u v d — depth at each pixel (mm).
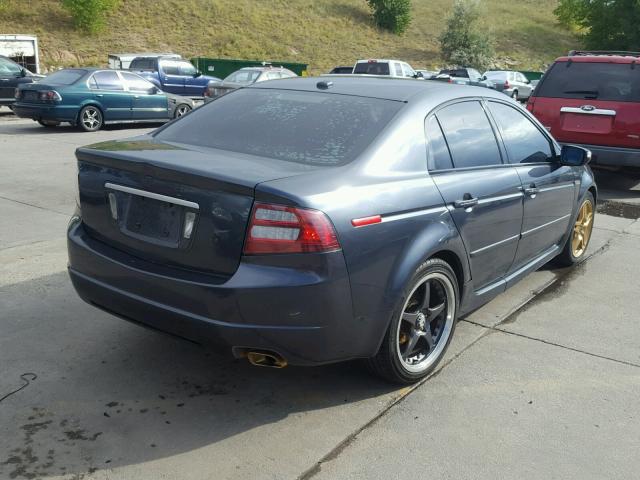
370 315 3193
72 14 34219
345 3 51531
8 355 3816
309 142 3502
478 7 46312
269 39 40969
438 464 2973
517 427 3293
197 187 3041
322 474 2875
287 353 3031
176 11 40250
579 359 4078
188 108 17969
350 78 4301
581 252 6102
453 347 4180
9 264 5371
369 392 3582
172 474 2836
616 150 8898
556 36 54375
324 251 2918
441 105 3910
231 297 2914
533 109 9508
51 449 2969
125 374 3670
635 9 42531
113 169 3367
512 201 4258
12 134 13883
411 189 3404
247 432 3172
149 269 3162
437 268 3592
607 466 3006
